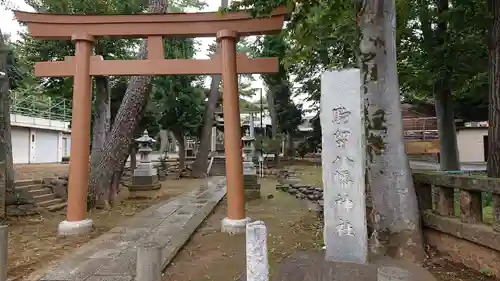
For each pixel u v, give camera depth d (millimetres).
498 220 3967
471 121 22047
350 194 4031
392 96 5102
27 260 5465
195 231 7363
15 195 9172
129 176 18000
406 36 9992
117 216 9070
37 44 11570
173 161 25859
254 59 7672
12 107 23922
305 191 12305
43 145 27156
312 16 8281
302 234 6945
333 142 4121
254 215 9031
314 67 15312
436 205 5199
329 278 3572
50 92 13062
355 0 5473
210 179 18906
